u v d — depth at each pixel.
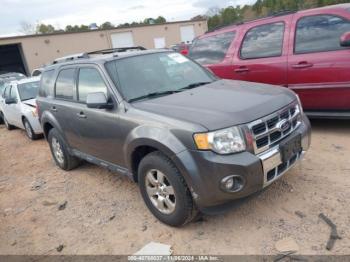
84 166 5.72
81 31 31.73
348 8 5.00
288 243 2.99
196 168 3.00
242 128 3.01
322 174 4.08
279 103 3.39
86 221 3.93
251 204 3.67
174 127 3.14
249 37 6.00
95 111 4.12
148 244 3.30
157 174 3.43
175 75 4.34
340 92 4.95
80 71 4.59
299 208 3.47
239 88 3.89
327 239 2.98
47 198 4.72
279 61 5.50
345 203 3.44
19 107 8.72
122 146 3.79
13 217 4.34
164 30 37.44
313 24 5.23
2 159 7.30
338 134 5.29
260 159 3.02
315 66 5.09
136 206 4.08
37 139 8.59
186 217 3.29
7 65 33.75
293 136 3.39
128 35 34.84
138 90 3.93
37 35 29.50
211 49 6.64
